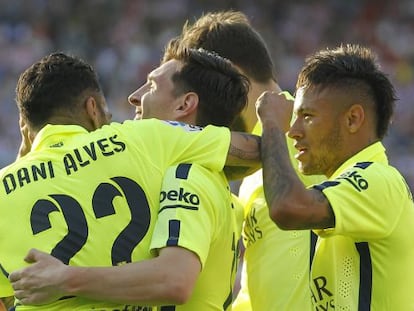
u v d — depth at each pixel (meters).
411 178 36.03
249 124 8.13
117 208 6.32
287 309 7.33
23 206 6.34
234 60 8.16
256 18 48.00
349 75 6.80
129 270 6.02
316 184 7.18
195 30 8.39
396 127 38.38
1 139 35.66
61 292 6.01
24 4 46.47
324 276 6.86
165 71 7.08
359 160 6.83
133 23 46.34
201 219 6.32
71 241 6.23
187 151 6.61
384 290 6.63
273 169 6.60
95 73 7.02
